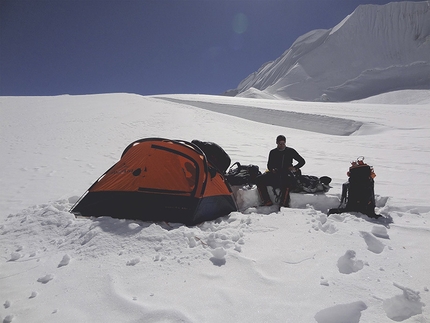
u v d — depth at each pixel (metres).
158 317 1.97
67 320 2.00
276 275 2.47
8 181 6.21
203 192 3.82
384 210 4.19
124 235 3.18
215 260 2.73
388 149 11.62
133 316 2.00
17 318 2.03
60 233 3.43
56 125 15.99
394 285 2.29
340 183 5.90
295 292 2.23
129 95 37.28
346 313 2.02
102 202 3.92
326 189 4.72
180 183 3.90
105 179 4.19
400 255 2.76
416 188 5.49
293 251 2.88
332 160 9.09
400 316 2.03
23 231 3.52
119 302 2.15
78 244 3.12
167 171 3.98
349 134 25.36
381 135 17.45
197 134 14.77
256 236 3.27
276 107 40.41
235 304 2.11
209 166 4.16
